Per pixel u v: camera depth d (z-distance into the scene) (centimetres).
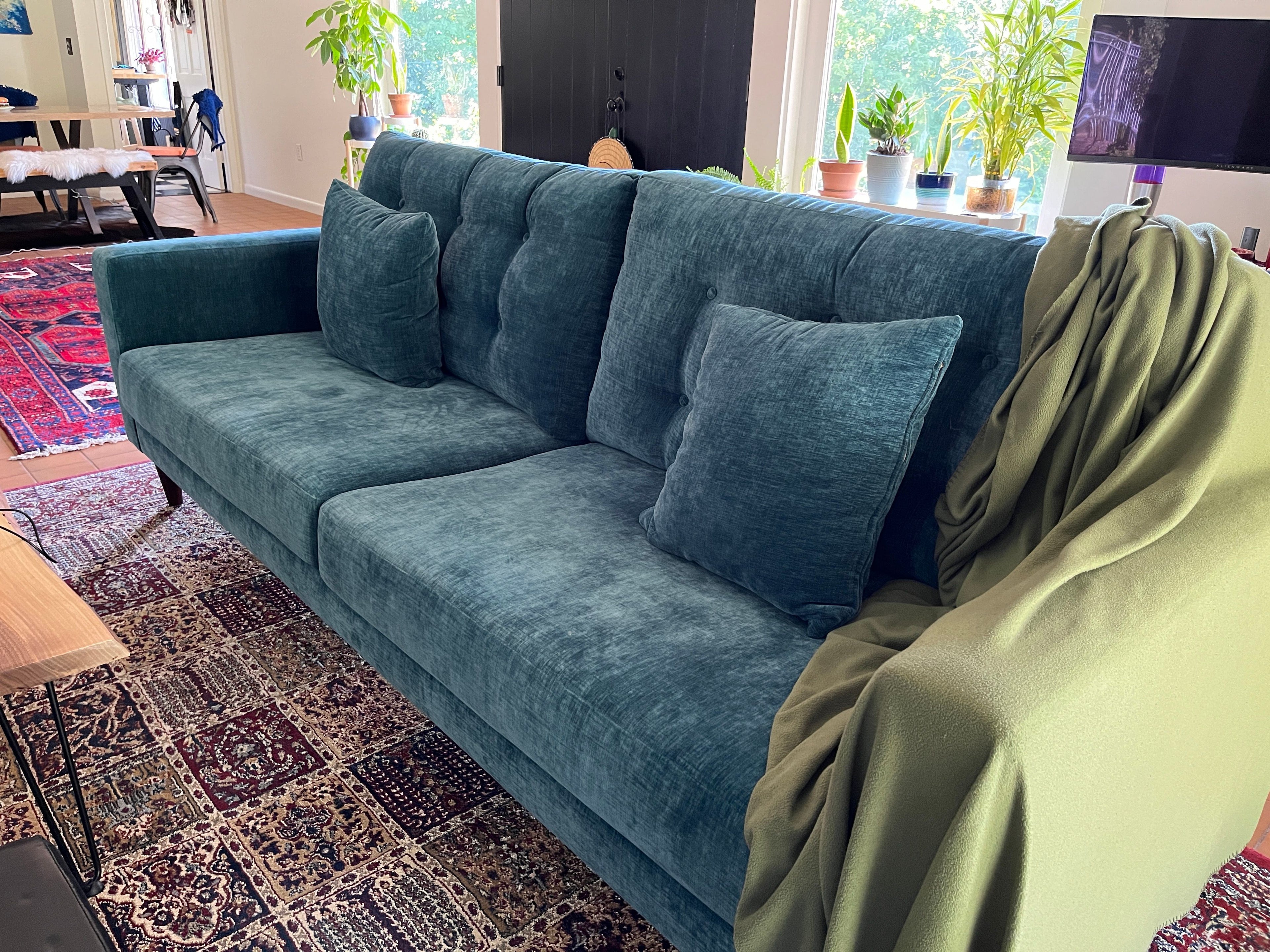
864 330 130
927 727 83
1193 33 214
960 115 324
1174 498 111
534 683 119
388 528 150
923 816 85
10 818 147
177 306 233
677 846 103
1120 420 118
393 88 582
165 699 176
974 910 83
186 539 234
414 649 140
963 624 95
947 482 136
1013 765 80
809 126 366
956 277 138
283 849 144
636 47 415
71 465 273
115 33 849
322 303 224
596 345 193
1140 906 114
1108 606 97
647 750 106
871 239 149
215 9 723
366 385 211
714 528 134
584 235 191
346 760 163
